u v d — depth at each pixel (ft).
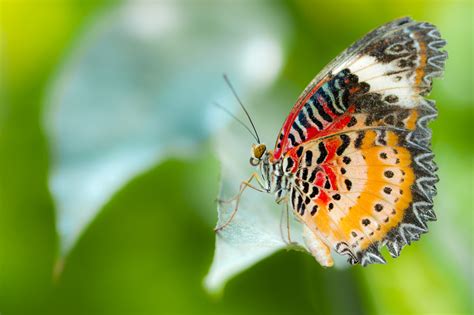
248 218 1.43
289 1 1.59
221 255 1.37
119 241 1.59
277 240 1.39
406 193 1.47
